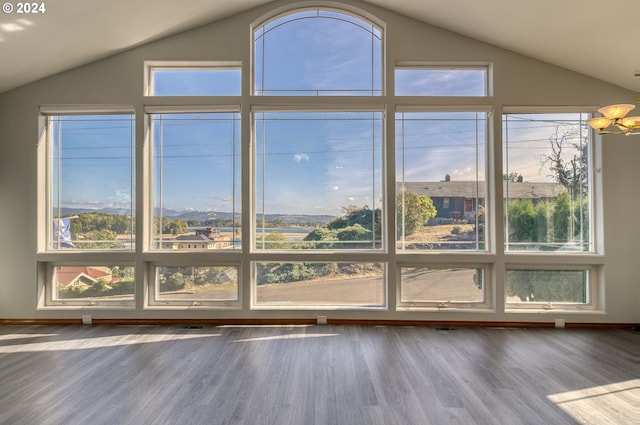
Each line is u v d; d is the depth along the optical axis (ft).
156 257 13.99
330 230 14.24
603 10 10.35
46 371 9.57
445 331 12.92
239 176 14.16
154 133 14.34
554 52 12.86
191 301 14.30
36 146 14.01
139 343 11.71
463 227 14.03
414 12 13.25
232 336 12.35
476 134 13.99
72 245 14.49
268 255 13.85
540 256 13.53
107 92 13.89
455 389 8.54
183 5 12.15
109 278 14.37
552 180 13.94
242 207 13.91
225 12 13.47
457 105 13.73
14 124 14.01
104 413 7.53
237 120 14.16
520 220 13.98
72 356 10.61
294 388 8.58
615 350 11.08
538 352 10.89
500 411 7.59
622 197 13.47
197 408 7.71
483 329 13.17
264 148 14.21
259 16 13.87
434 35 13.69
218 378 9.12
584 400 8.04
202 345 11.48
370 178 14.15
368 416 7.39
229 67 14.25
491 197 13.83
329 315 13.73
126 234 14.37
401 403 7.90
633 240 13.39
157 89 14.34
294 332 12.76
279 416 7.40
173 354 10.73
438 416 7.39
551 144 13.92
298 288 14.20
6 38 11.22
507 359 10.34
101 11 11.19
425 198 14.06
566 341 11.90
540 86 13.55
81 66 13.92
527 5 10.96
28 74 13.42
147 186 14.26
